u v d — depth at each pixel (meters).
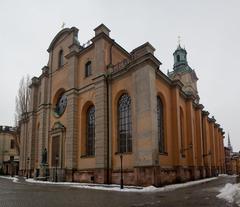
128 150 23.41
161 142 24.88
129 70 24.27
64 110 31.45
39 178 31.66
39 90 40.34
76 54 31.12
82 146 27.88
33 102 40.53
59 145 30.17
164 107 26.11
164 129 25.58
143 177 20.72
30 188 20.34
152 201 12.40
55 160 30.66
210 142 46.28
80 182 26.45
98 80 26.50
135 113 22.77
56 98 34.84
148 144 20.88
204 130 40.88
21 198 13.77
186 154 30.42
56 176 28.94
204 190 17.86
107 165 24.05
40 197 14.21
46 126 34.88
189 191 17.34
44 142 34.47
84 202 12.13
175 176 25.25
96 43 28.14
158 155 21.20
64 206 10.88
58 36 36.00
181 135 30.41
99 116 25.48
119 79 25.45
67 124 29.34
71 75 30.59
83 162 27.11
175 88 27.66
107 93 26.09
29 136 40.22
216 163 50.50
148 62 22.39
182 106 31.22
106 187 20.55
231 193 13.98
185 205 10.91
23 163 42.47
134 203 11.73
